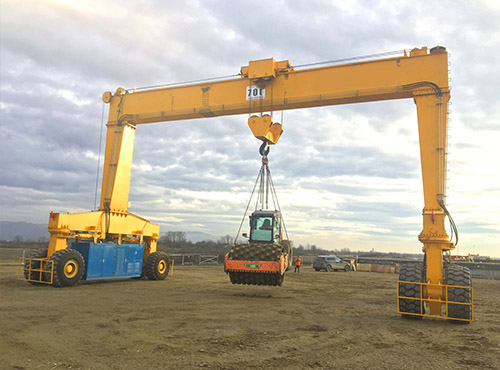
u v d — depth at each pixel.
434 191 10.45
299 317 9.12
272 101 13.41
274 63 13.46
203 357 5.50
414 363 5.47
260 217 13.95
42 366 4.94
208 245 64.19
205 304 10.74
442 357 5.82
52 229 14.11
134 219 17.06
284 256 12.87
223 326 7.76
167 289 14.20
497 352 6.16
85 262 14.88
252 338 6.77
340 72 12.71
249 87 13.88
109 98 16.20
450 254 10.38
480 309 11.42
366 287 17.83
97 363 5.13
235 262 12.25
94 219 15.21
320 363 5.38
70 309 9.17
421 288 9.09
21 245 50.62
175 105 15.04
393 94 11.95
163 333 6.96
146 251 18.48
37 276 14.12
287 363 5.33
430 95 11.20
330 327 7.97
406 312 9.09
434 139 10.86
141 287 14.59
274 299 12.45
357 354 5.89
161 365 5.10
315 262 33.38
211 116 15.05
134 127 16.53
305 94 13.04
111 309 9.37
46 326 7.30
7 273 17.92
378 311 10.41
